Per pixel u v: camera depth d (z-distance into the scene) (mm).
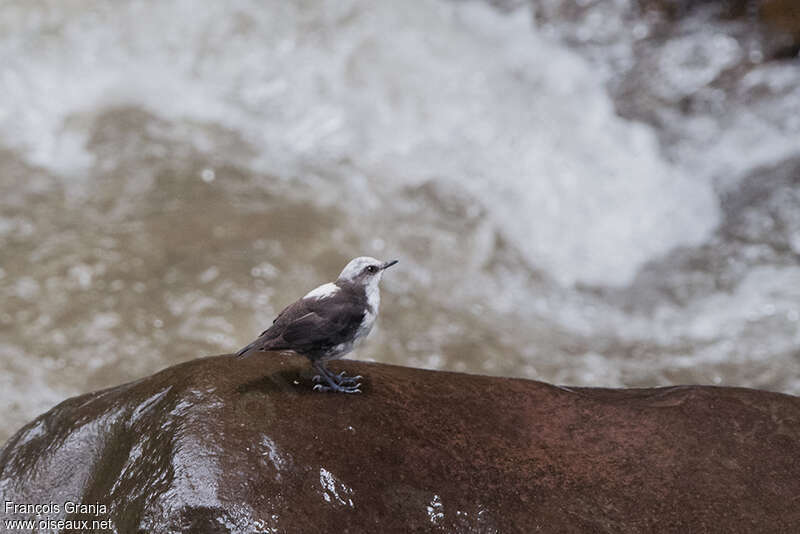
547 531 6090
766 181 15617
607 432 6914
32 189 14547
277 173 15344
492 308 13359
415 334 12695
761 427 7020
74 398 7660
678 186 15664
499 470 6434
